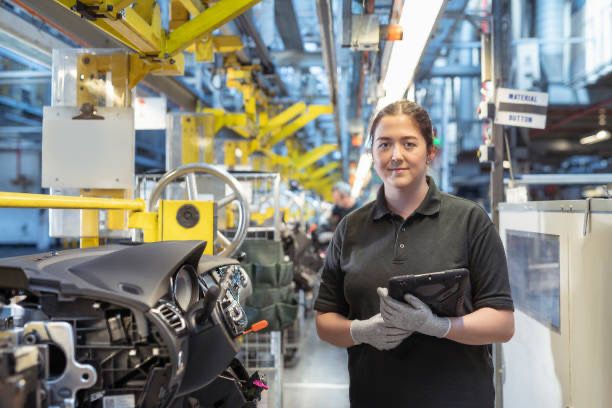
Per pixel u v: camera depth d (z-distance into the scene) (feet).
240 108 25.72
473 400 5.06
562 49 22.67
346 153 44.52
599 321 5.44
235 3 8.20
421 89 26.43
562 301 6.48
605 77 22.44
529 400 7.82
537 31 22.70
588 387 5.71
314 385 15.49
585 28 21.91
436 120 31.76
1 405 2.63
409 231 5.27
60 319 3.45
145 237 7.16
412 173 5.12
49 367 3.31
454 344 5.09
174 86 18.54
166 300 3.41
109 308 3.42
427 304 4.57
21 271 3.33
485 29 11.32
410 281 4.33
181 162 16.53
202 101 21.90
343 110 25.68
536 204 7.50
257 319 10.21
